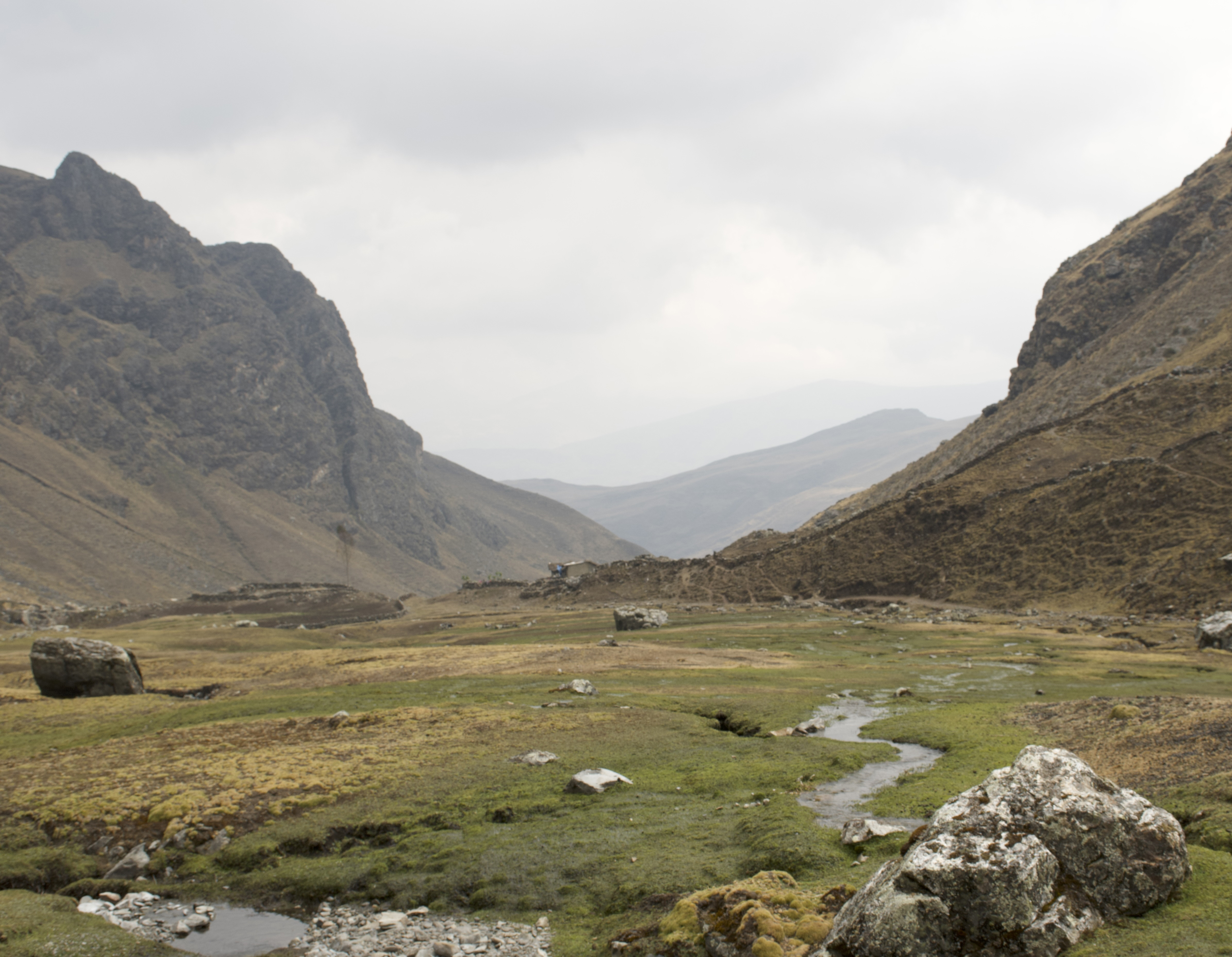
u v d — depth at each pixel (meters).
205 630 183.38
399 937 30.98
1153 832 23.12
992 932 20.66
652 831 38.12
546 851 36.91
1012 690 72.25
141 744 62.62
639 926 28.09
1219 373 181.75
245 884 37.59
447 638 163.12
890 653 106.50
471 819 42.19
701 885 31.12
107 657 95.69
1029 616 135.62
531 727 61.19
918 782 41.53
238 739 62.28
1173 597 124.00
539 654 111.56
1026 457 191.75
